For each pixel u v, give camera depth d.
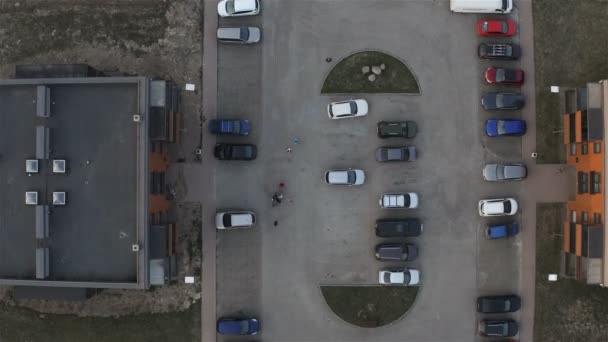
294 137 33.38
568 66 33.16
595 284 32.44
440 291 33.25
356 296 33.31
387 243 32.91
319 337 33.31
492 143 33.22
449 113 33.28
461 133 33.28
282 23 33.38
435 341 33.19
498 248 33.19
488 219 33.16
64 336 33.31
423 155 33.25
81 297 31.14
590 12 33.22
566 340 33.00
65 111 29.03
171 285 33.28
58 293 31.19
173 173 33.31
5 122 29.12
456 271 33.22
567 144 32.94
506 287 33.16
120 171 28.89
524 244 33.19
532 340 33.12
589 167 30.67
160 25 33.38
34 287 31.28
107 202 28.97
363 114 32.72
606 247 29.19
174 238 32.31
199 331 33.28
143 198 28.22
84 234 29.06
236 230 33.34
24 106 29.03
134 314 33.28
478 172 33.25
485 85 33.25
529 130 33.19
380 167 33.28
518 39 33.28
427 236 33.22
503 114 33.19
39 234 28.23
